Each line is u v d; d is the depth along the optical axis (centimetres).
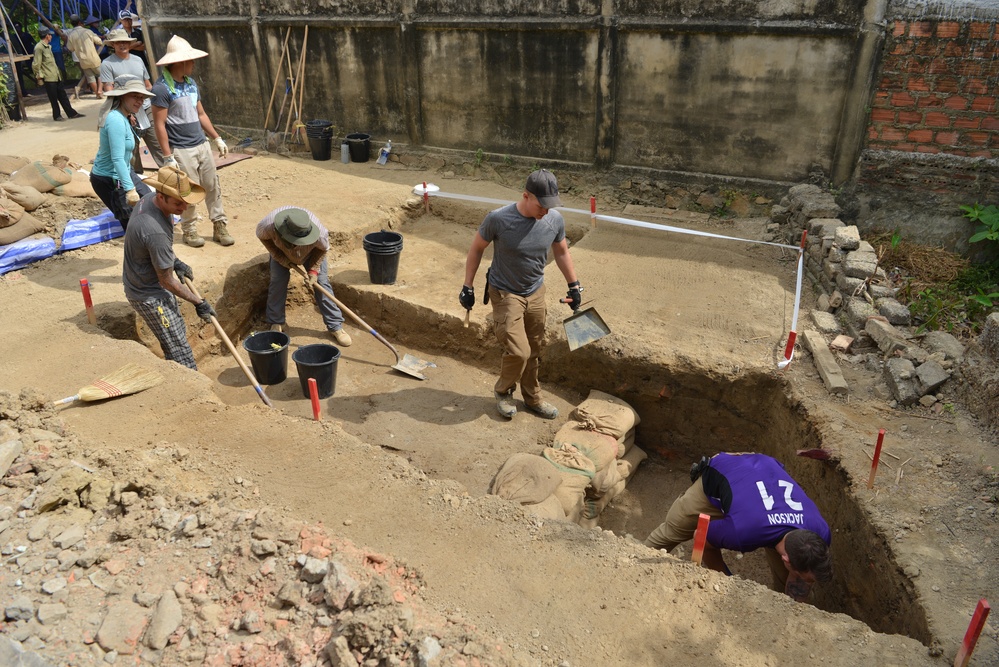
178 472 425
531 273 536
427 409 628
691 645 331
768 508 397
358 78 1041
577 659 321
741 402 582
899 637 338
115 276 689
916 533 406
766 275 713
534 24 873
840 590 459
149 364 545
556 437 566
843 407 516
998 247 717
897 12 691
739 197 841
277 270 679
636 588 362
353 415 617
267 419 493
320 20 1023
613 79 853
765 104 791
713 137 834
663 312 652
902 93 716
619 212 870
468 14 913
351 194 928
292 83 1095
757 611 349
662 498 596
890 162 745
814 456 479
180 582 342
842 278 634
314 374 615
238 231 802
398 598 342
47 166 806
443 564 374
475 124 980
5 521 370
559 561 380
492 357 679
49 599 330
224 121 1202
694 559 375
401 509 413
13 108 1327
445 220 923
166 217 519
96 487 394
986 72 680
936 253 710
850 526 446
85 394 488
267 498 416
